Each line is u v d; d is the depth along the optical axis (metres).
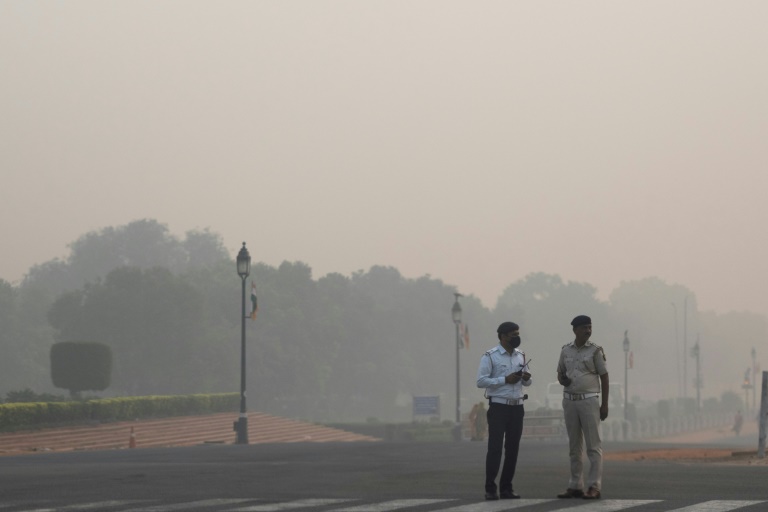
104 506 13.75
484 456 26.14
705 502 13.68
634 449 37.84
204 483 17.33
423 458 25.25
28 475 19.30
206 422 57.53
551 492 15.62
